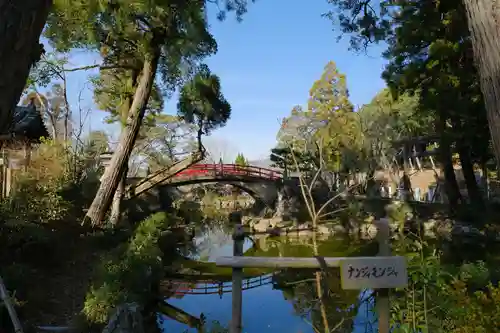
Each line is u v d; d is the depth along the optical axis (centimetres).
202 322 817
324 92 2830
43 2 185
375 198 2011
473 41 261
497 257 773
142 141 3253
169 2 1077
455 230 1356
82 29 1183
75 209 1205
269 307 910
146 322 716
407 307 467
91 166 2022
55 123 2302
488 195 2211
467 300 402
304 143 2289
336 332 496
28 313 559
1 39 167
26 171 1152
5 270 621
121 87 1537
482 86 252
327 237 1741
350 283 313
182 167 1661
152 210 2033
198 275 1315
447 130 1465
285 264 348
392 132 2591
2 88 170
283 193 2475
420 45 1362
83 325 541
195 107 1639
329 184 2520
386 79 1461
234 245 388
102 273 702
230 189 4019
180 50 1246
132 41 1254
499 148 236
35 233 783
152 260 896
